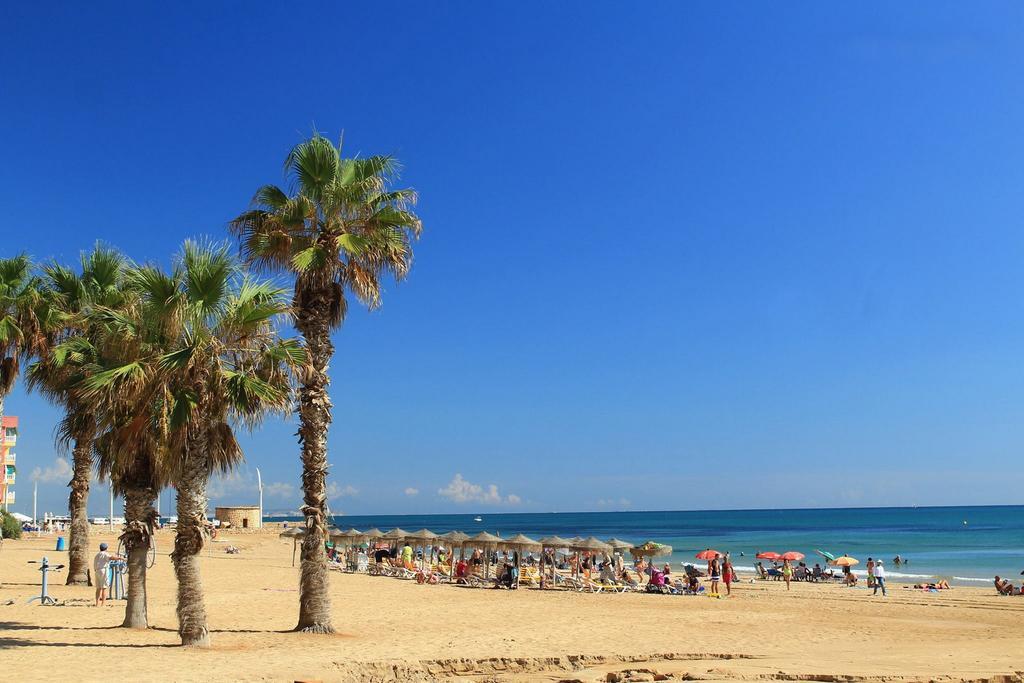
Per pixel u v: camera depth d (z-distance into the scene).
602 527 192.88
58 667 13.57
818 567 48.94
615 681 14.30
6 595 24.45
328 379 18.86
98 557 22.62
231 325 16.02
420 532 47.25
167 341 16.02
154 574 35.94
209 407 15.77
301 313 18.70
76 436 19.45
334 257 18.73
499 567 37.94
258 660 14.59
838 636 21.36
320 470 18.70
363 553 50.47
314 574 18.73
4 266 23.50
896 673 14.66
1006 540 107.12
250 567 45.12
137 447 16.77
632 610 27.59
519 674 15.10
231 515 102.94
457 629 20.69
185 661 14.31
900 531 142.38
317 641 17.48
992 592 40.31
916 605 31.88
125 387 15.41
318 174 18.92
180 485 16.06
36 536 73.12
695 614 26.47
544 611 26.12
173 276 15.70
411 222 19.23
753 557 80.00
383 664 14.74
